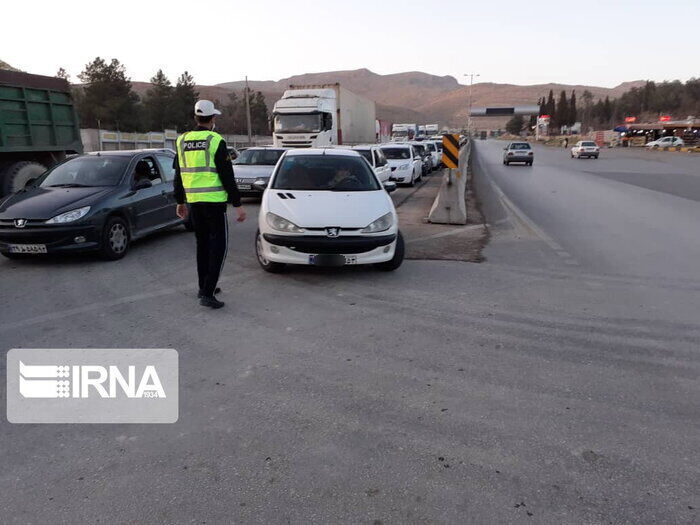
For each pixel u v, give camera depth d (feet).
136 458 9.66
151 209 27.63
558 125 495.00
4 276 21.99
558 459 9.56
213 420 10.89
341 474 9.15
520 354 14.03
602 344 14.69
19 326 16.12
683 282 20.86
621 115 497.46
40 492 8.75
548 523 8.01
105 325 16.15
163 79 223.51
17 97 34.35
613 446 9.96
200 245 17.72
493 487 8.81
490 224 35.37
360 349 14.34
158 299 18.71
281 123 69.05
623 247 27.55
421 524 8.00
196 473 9.21
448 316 16.93
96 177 26.43
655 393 11.97
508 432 10.43
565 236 30.76
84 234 23.20
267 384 12.39
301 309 17.57
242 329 15.79
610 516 8.16
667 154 158.61
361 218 20.47
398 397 11.78
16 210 23.15
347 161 25.00
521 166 107.34
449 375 12.84
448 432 10.42
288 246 20.26
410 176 63.41
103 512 8.27
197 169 16.89
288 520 8.08
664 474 9.15
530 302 18.35
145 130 203.00
